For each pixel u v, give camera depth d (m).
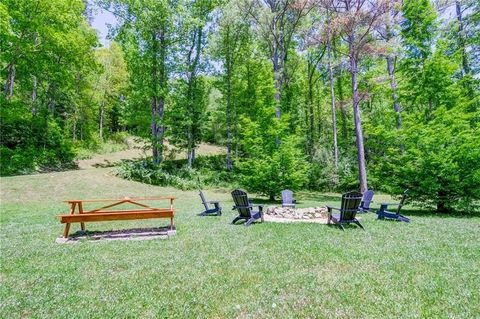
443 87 14.65
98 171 20.81
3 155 19.31
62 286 3.84
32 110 23.14
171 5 22.84
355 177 21.42
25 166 20.06
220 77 27.20
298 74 28.56
